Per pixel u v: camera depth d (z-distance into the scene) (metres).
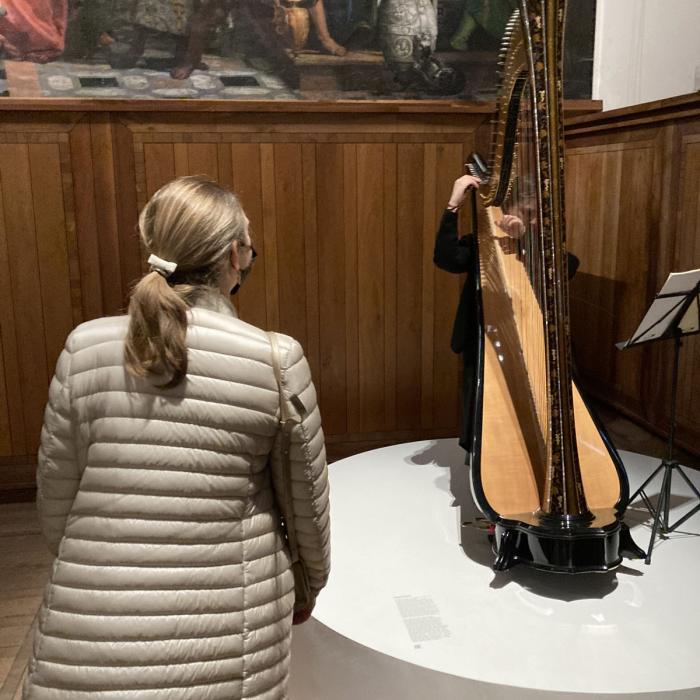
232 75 4.12
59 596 1.23
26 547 3.34
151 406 1.24
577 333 4.87
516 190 2.92
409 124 3.89
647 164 3.90
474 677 1.97
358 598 2.38
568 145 4.82
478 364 2.78
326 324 4.05
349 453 4.20
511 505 2.46
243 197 3.86
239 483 1.27
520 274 2.95
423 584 2.46
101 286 3.85
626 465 3.42
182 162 3.79
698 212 3.48
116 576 1.21
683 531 2.77
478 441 2.61
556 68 2.08
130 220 3.81
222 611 1.24
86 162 3.72
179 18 4.02
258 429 1.28
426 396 4.20
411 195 3.97
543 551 2.32
